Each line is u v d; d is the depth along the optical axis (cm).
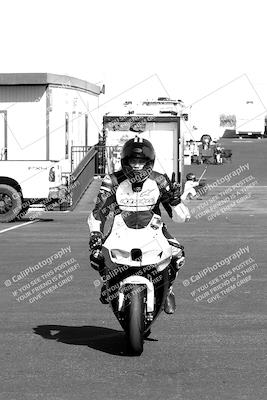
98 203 820
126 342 794
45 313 1030
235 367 753
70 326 947
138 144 801
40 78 3341
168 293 844
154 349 827
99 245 808
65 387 684
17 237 1961
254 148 6025
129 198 800
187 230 2162
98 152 3806
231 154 5172
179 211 835
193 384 694
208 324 956
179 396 657
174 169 3738
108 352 812
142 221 795
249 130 7038
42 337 886
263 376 720
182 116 3812
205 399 649
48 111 3372
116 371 738
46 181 2473
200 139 5775
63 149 3481
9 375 724
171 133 3750
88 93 4122
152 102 3803
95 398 652
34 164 2477
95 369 745
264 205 3081
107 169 3803
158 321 975
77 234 2033
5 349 827
